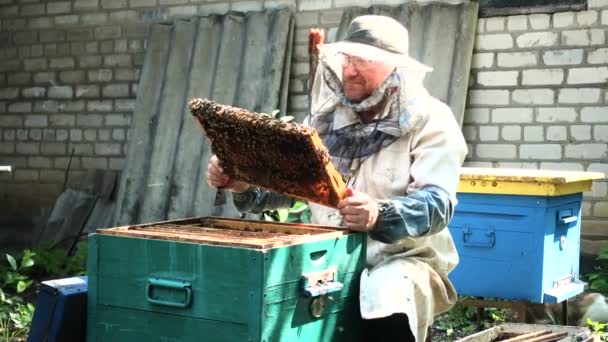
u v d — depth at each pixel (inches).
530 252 187.5
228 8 339.6
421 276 129.3
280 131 113.3
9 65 390.0
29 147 385.7
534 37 282.7
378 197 133.0
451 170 129.3
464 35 288.5
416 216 122.9
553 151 281.1
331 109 136.4
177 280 113.9
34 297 276.7
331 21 318.3
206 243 112.0
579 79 276.7
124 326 119.3
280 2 328.2
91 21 369.4
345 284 123.7
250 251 107.6
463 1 293.6
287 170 122.0
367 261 134.4
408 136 131.3
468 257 194.7
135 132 342.3
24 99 386.3
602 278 258.5
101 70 367.6
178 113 334.0
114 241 119.7
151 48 347.9
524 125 285.0
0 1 391.5
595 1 273.6
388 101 131.1
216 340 110.9
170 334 115.0
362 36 132.0
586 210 275.9
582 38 275.9
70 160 374.6
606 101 273.4
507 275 190.4
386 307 120.3
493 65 288.8
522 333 171.2
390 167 131.8
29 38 384.8
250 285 107.7
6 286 285.4
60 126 378.0
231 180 136.6
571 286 199.6
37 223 378.0
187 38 340.2
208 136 127.2
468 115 292.7
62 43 376.8
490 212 191.5
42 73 381.7
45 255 323.9
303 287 113.7
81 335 131.6
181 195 324.2
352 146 133.8
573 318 229.1
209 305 111.1
